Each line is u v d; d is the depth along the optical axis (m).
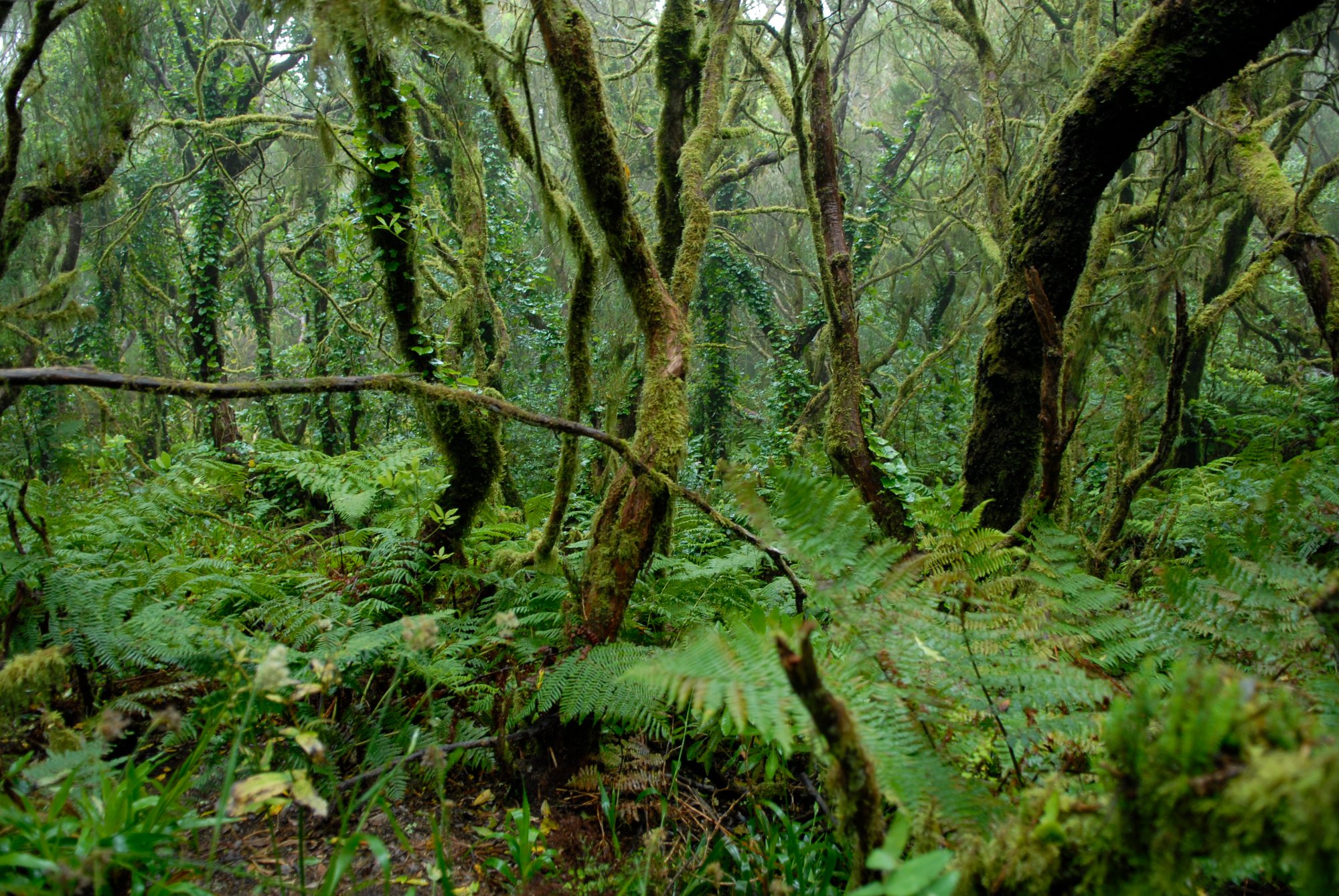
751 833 2.42
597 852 2.36
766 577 4.35
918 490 4.17
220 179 10.87
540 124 13.53
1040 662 1.63
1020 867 1.11
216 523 4.35
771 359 12.99
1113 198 8.84
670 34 4.56
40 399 7.88
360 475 3.63
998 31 12.59
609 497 2.87
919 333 14.95
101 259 10.32
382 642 2.31
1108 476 5.96
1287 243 4.82
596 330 10.04
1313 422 7.60
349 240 6.36
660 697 2.43
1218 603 1.84
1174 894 1.01
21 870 1.47
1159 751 0.96
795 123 4.39
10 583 2.40
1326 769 0.75
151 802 1.69
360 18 2.75
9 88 3.50
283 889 1.69
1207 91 3.34
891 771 1.24
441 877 1.72
